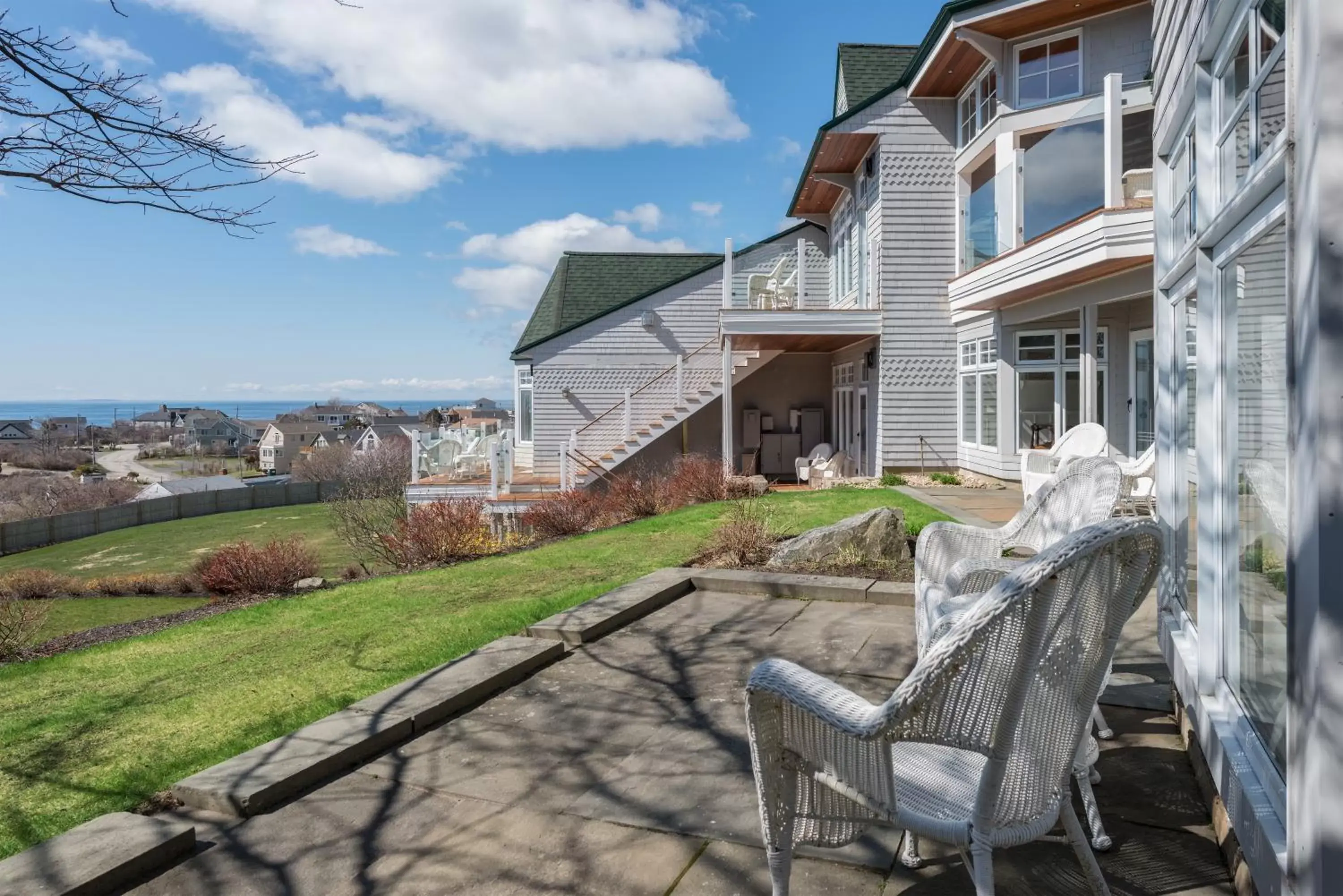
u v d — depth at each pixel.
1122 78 11.02
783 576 6.59
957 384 16.45
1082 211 10.70
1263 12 2.36
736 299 22.66
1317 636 1.58
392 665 5.03
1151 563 2.11
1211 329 3.01
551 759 3.53
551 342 22.34
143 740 3.98
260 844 2.92
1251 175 2.25
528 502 17.30
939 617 2.95
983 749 1.93
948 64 14.73
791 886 2.56
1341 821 1.55
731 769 3.38
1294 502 1.72
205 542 29.05
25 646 7.76
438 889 2.62
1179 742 3.50
